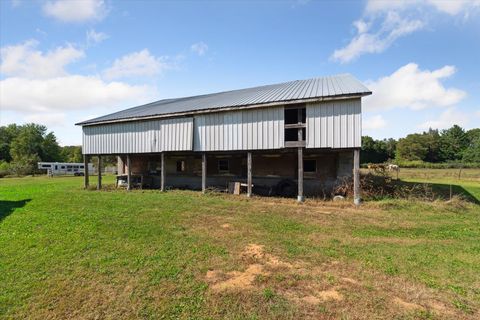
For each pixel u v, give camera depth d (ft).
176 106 59.62
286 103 41.57
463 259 18.21
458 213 32.60
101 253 19.52
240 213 32.78
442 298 13.33
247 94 56.29
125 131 60.13
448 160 210.59
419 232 24.73
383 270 16.44
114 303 13.17
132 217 30.63
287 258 18.39
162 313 12.34
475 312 12.21
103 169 185.16
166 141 54.08
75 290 14.38
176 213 32.78
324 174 50.78
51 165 156.04
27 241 22.24
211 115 49.55
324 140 39.78
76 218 30.27
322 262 17.75
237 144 46.85
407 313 12.06
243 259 18.21
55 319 12.10
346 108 38.70
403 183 67.41
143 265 17.34
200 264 17.43
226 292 13.97
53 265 17.52
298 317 11.88
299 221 28.73
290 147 42.47
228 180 60.54
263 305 12.80
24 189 65.16
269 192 51.44
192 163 65.21
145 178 67.87
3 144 239.50
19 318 12.21
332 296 13.52
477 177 93.20
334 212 33.40
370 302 12.90
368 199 40.63
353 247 20.65
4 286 14.85
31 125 256.93
